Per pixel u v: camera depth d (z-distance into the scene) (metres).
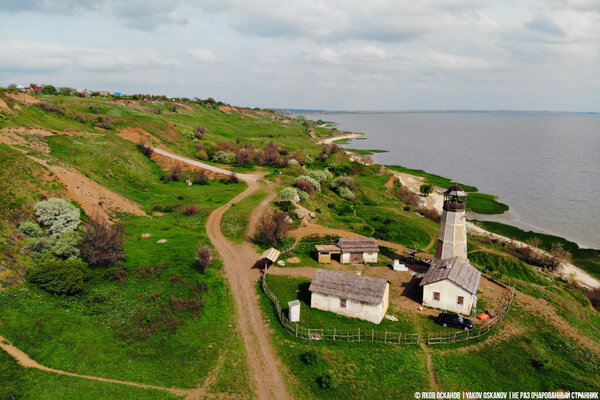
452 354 37.94
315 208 90.56
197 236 66.56
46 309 39.22
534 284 60.09
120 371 33.06
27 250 46.84
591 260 78.38
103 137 105.75
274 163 133.25
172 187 95.56
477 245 80.06
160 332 39.00
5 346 32.94
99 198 70.81
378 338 39.75
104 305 42.38
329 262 60.81
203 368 34.34
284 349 37.50
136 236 63.56
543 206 115.56
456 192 51.34
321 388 32.06
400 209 108.69
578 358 38.22
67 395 29.48
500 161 195.38
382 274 56.62
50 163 70.44
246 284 51.28
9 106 95.62
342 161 159.50
